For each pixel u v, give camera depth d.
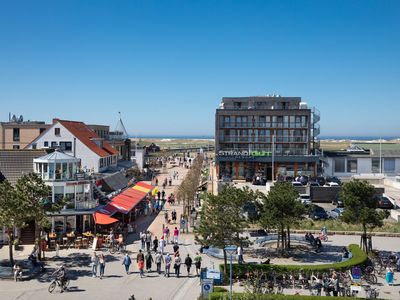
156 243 38.44
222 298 24.34
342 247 40.09
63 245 39.22
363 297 26.91
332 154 85.25
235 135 85.25
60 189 41.84
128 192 55.94
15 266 30.08
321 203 63.56
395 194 65.94
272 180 79.75
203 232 30.45
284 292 28.25
